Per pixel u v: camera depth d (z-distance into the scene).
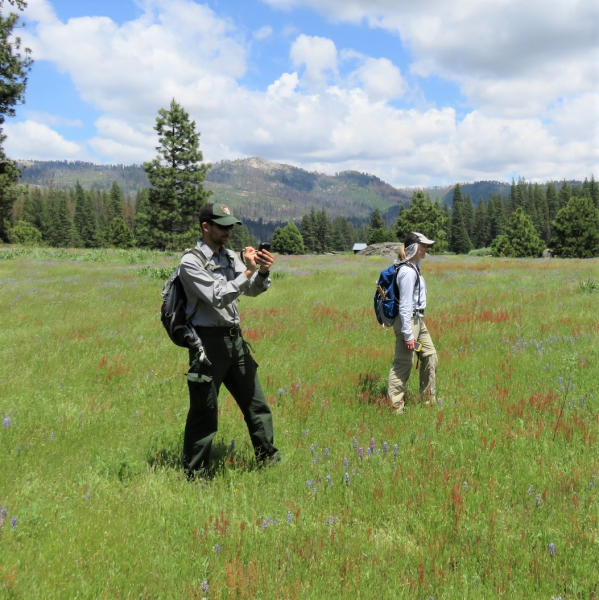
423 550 2.92
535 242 73.50
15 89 39.47
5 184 43.34
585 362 6.57
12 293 16.52
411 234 5.46
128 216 181.00
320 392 6.23
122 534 3.08
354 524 3.30
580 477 3.64
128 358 8.14
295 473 4.10
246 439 4.92
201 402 4.01
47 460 4.38
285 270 24.14
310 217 162.25
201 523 3.25
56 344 9.17
